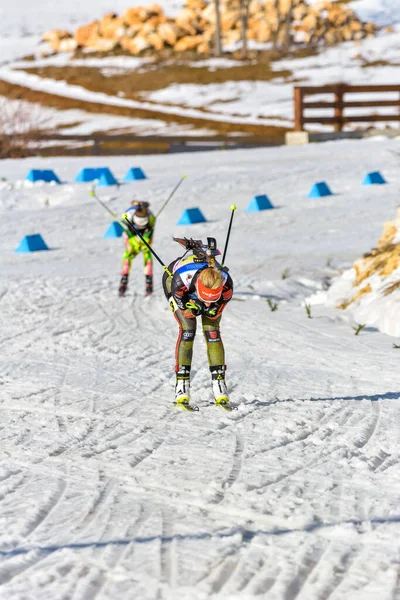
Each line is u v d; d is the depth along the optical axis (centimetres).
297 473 1400
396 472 1395
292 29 16875
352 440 1561
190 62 15900
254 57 15838
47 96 13212
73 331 2609
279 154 6744
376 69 14400
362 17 18238
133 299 3083
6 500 1313
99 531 1184
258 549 1115
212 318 1814
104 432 1659
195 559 1087
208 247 1755
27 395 1941
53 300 3058
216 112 12206
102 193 5381
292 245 3934
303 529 1176
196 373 2125
